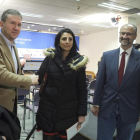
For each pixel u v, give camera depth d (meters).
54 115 1.38
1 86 1.23
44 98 1.42
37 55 10.28
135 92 1.55
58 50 1.42
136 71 1.51
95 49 11.24
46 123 1.38
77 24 8.59
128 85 1.52
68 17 7.20
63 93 1.38
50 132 1.39
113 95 1.56
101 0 4.91
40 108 1.43
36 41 10.21
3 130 0.95
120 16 6.63
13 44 1.40
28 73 9.16
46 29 10.33
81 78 1.44
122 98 1.54
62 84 1.37
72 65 1.36
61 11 6.25
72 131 1.39
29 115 3.45
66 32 1.41
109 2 5.08
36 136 2.66
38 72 1.46
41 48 10.39
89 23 8.23
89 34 11.79
